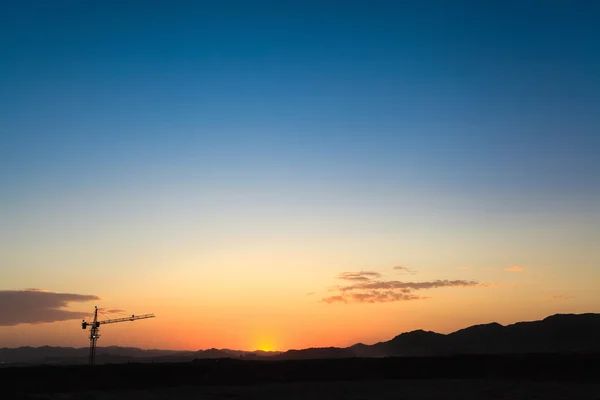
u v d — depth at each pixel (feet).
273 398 246.68
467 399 239.09
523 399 237.04
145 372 308.60
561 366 316.81
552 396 243.60
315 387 281.95
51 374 288.71
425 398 242.37
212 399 244.42
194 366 322.55
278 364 336.70
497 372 318.65
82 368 303.07
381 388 276.00
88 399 240.94
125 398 244.63
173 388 281.74
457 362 337.93
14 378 279.08
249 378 310.65
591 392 253.44
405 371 326.44
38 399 241.55
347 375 321.32
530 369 316.40
